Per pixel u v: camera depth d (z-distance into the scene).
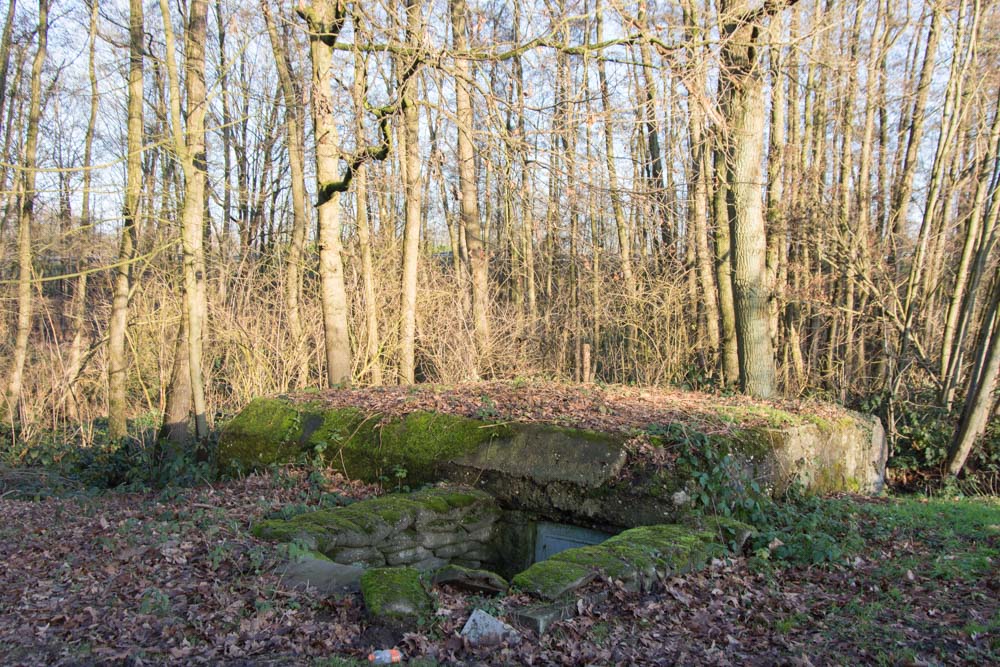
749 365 11.54
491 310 17.00
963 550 6.70
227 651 4.31
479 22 9.54
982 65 14.35
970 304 12.88
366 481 8.62
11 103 19.31
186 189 10.98
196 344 11.08
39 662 4.20
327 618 4.77
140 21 12.81
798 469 7.98
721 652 4.46
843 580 5.84
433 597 4.90
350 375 11.48
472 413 8.45
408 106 10.25
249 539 6.07
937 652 4.49
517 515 7.63
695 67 8.62
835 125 17.67
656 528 6.30
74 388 15.95
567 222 17.58
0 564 5.84
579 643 4.46
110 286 17.48
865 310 15.43
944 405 13.21
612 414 8.20
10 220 18.34
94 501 8.90
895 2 15.43
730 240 11.70
